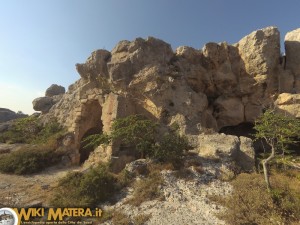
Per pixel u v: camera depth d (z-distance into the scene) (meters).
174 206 12.32
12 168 20.28
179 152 17.06
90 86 27.42
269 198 11.43
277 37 26.28
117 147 20.28
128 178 15.38
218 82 28.14
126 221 11.10
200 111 24.05
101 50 27.64
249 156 17.88
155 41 26.81
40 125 32.91
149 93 23.72
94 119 28.44
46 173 20.41
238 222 10.20
